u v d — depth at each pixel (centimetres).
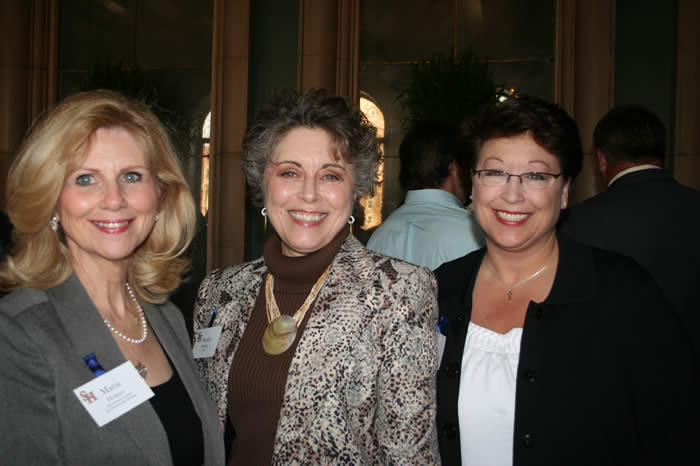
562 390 129
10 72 800
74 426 112
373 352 133
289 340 141
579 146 138
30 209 121
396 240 231
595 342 129
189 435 134
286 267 149
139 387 122
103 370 120
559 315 134
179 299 664
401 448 126
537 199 135
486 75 562
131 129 132
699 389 123
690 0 604
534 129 132
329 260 149
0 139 794
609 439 126
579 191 626
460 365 142
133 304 150
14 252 127
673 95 623
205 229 756
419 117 546
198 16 788
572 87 653
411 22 733
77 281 129
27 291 122
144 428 120
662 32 629
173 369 146
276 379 139
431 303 138
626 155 206
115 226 128
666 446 121
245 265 171
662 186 195
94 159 125
